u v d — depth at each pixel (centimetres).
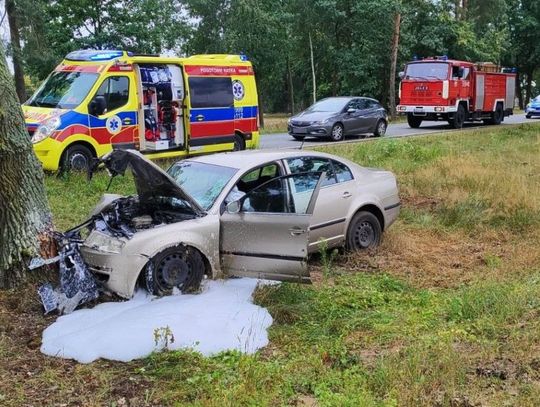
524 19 5250
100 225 659
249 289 635
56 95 1312
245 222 633
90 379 469
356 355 503
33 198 645
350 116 2145
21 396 439
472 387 429
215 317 563
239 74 1591
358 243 802
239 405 416
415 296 661
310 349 518
